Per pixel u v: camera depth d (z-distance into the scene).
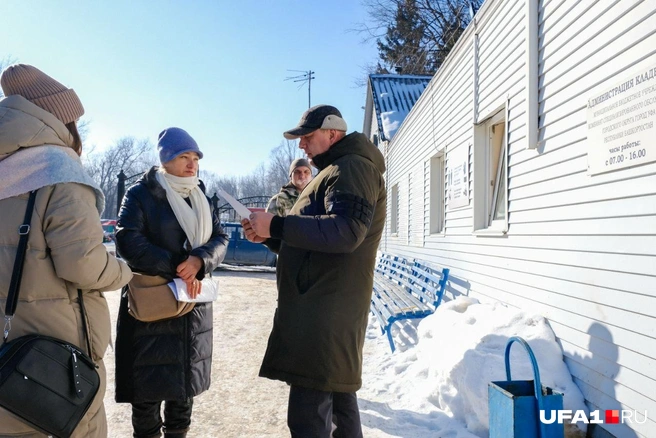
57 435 1.72
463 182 6.17
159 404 2.93
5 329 1.73
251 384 4.63
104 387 1.99
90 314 1.95
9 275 1.76
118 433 3.54
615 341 2.97
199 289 2.78
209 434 3.54
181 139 2.87
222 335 6.59
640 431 2.71
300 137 2.52
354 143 2.39
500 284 4.83
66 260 1.79
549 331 3.73
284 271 2.39
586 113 3.35
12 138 1.81
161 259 2.68
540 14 4.05
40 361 1.70
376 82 16.36
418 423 3.71
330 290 2.28
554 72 3.82
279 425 3.71
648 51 2.75
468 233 5.92
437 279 5.98
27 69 1.98
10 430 1.71
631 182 2.88
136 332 2.76
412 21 28.89
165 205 2.85
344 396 2.71
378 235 2.47
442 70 7.30
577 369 3.36
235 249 15.67
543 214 3.96
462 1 25.72
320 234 2.10
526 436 2.43
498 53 5.04
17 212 1.80
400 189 11.47
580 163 3.43
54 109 1.99
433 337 4.68
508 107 4.74
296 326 2.27
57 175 1.83
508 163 4.70
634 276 2.82
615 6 3.05
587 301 3.29
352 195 2.17
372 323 7.12
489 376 3.41
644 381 2.70
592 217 3.26
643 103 2.76
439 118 7.57
